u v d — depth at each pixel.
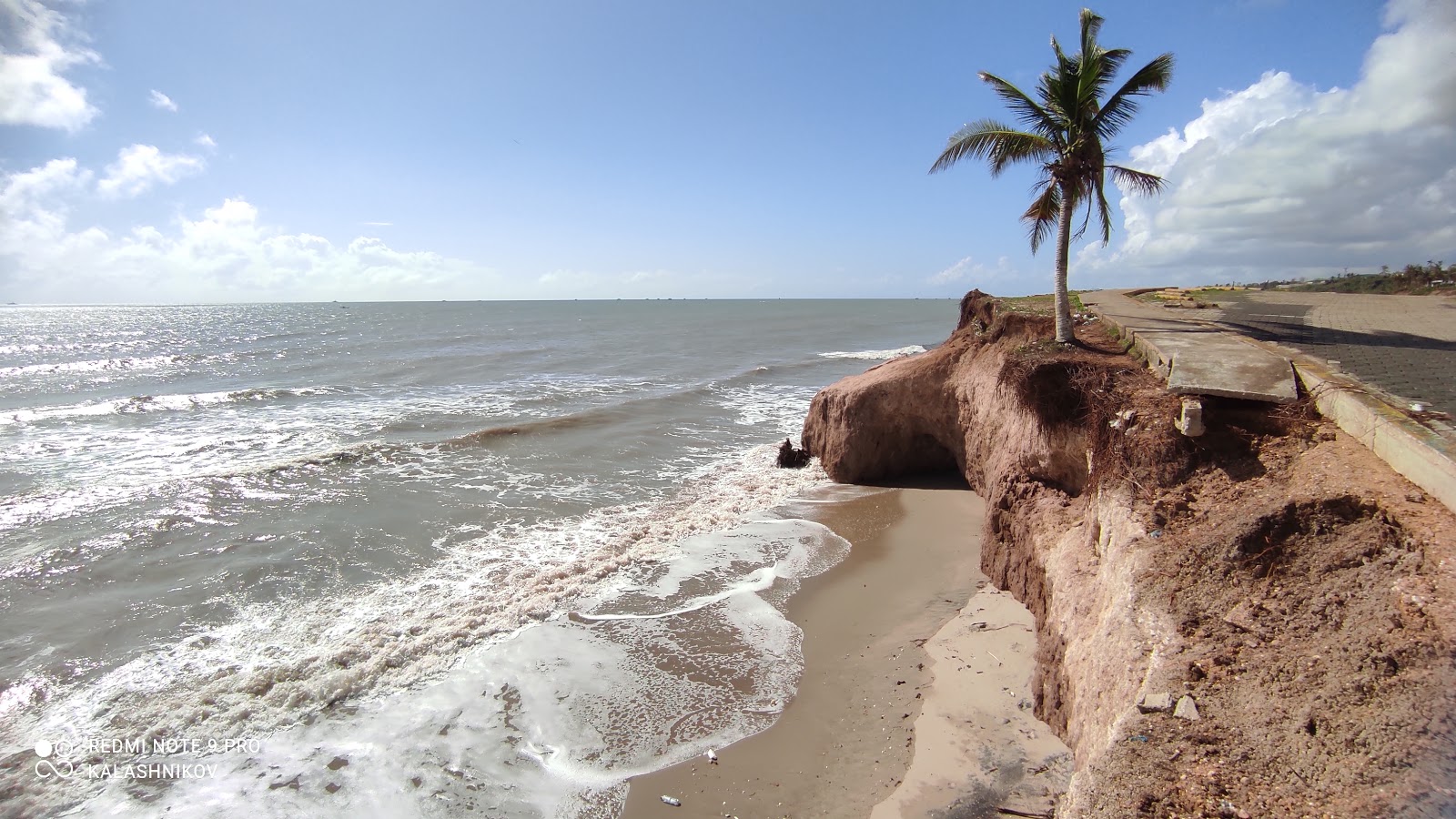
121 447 20.41
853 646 9.71
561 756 7.63
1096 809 4.20
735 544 13.77
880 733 7.75
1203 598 5.64
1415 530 5.20
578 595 11.47
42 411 24.98
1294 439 7.31
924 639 9.71
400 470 18.50
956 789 6.73
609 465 19.66
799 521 15.09
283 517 14.91
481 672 9.22
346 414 25.59
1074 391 10.71
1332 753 3.85
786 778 7.17
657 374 37.69
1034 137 12.39
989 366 15.56
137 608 10.95
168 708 8.48
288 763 7.57
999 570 11.16
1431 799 3.33
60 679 9.09
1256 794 3.83
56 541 13.32
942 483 17.19
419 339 58.47
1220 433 7.69
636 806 6.89
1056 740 7.22
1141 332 12.02
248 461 19.05
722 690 8.77
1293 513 5.87
